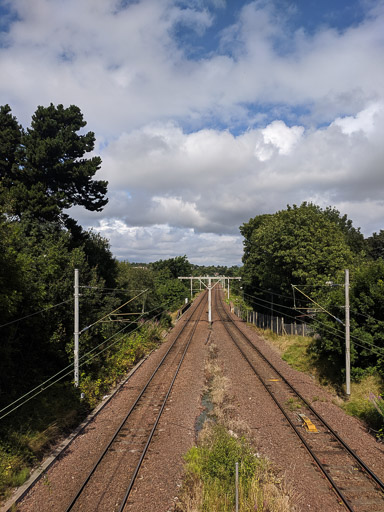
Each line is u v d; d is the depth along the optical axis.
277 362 23.31
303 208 31.36
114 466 10.37
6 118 22.31
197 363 23.34
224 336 34.00
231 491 8.66
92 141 25.16
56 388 15.55
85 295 18.23
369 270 18.48
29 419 12.54
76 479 9.77
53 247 17.97
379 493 8.95
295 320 33.91
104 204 25.98
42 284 16.09
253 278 46.09
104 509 8.41
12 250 13.04
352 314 18.17
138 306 33.12
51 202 21.20
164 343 30.98
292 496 8.73
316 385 18.58
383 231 44.06
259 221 52.56
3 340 13.39
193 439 12.37
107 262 27.39
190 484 9.34
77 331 15.95
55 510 8.43
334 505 8.51
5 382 13.89
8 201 17.48
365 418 13.93
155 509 8.35
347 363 16.53
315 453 11.05
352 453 10.84
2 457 10.10
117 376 19.80
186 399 16.41
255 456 10.70
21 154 21.39
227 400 16.34
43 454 11.10
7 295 11.70
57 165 21.73
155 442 11.94
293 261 28.08
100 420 14.08
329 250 26.92
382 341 17.03
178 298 58.28
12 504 8.50
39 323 15.60
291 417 14.09
